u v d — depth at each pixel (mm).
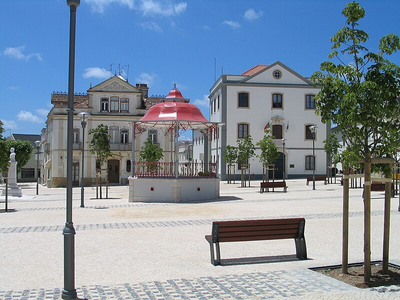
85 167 50406
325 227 13203
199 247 10328
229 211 18016
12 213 17953
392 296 6340
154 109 24812
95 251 9945
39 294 6730
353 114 7207
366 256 7156
